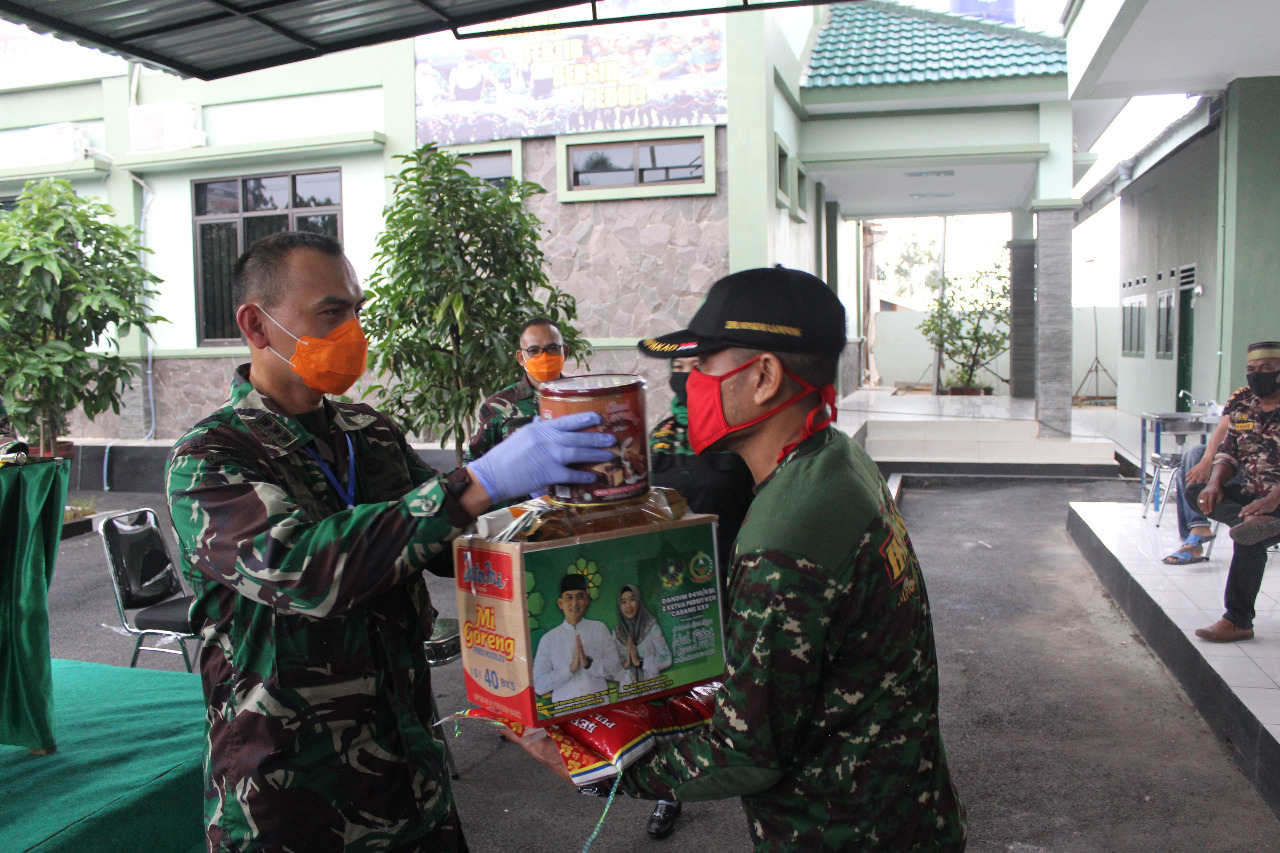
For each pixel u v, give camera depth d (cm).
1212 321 1012
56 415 754
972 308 1589
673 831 303
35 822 219
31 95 984
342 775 148
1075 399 1812
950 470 1037
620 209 830
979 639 499
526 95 834
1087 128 1106
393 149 871
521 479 122
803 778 120
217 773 146
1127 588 531
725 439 130
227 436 147
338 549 122
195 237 958
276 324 154
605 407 124
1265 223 728
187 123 920
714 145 805
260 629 144
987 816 309
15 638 251
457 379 458
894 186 1205
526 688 118
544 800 324
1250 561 403
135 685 319
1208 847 287
